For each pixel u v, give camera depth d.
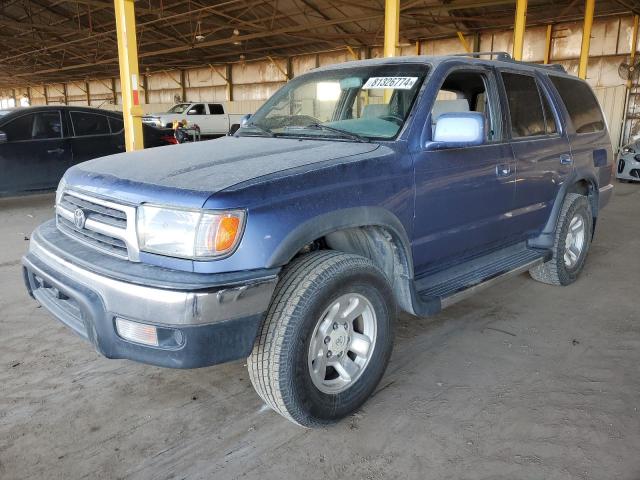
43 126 7.84
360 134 2.91
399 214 2.68
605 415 2.57
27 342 3.38
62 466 2.19
